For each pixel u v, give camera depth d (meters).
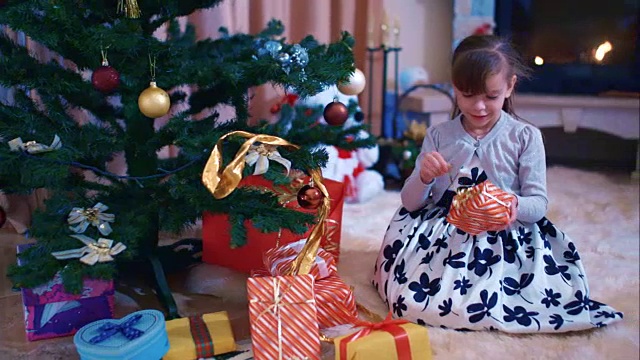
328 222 1.51
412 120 2.72
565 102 2.58
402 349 1.07
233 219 1.20
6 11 1.09
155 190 1.34
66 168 1.12
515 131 1.36
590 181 2.48
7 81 1.17
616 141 2.88
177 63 1.23
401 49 2.65
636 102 2.51
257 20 2.14
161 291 1.35
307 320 1.12
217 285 1.48
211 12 1.93
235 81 1.21
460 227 1.29
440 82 2.96
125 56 1.18
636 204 2.19
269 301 1.12
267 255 1.37
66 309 1.24
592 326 1.25
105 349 1.03
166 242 1.74
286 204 1.42
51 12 1.07
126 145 1.30
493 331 1.25
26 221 1.80
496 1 2.70
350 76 1.27
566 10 2.61
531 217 1.32
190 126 1.26
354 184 2.19
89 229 1.17
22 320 1.31
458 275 1.29
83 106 1.38
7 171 1.12
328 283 1.29
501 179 1.36
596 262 1.67
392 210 2.11
